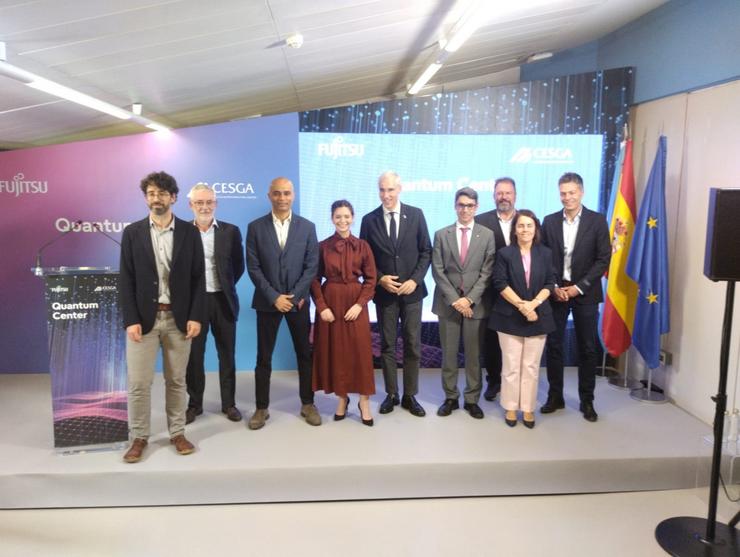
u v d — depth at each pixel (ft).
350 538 8.59
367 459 9.62
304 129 13.60
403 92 22.13
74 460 9.56
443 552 8.27
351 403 12.30
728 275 7.73
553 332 11.55
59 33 7.80
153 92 12.39
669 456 9.90
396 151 13.87
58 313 9.54
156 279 9.34
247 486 9.41
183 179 13.58
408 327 11.37
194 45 9.59
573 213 11.50
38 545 8.30
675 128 12.61
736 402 10.65
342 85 17.49
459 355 14.96
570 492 9.85
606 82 13.96
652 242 12.37
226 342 11.24
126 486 9.25
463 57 16.01
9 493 9.14
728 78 10.77
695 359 11.99
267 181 13.71
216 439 10.41
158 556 8.11
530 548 8.38
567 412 11.84
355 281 10.88
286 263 10.68
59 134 15.37
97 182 13.47
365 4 9.21
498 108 13.87
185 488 9.35
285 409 11.96
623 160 13.15
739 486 10.09
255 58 11.41
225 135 13.51
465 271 11.14
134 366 9.43
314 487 9.50
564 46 17.63
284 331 14.44
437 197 14.12
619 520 9.11
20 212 13.47
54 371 9.62
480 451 9.96
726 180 10.98
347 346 10.82
